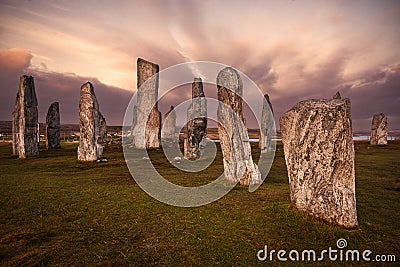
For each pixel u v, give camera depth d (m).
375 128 36.41
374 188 13.35
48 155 26.09
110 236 7.25
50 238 7.05
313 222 7.70
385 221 8.50
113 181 14.73
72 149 32.28
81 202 10.48
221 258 6.15
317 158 7.96
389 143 37.16
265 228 7.77
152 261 5.96
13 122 26.53
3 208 9.59
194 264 5.87
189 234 7.43
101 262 5.83
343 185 7.70
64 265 5.72
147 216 8.91
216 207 9.90
